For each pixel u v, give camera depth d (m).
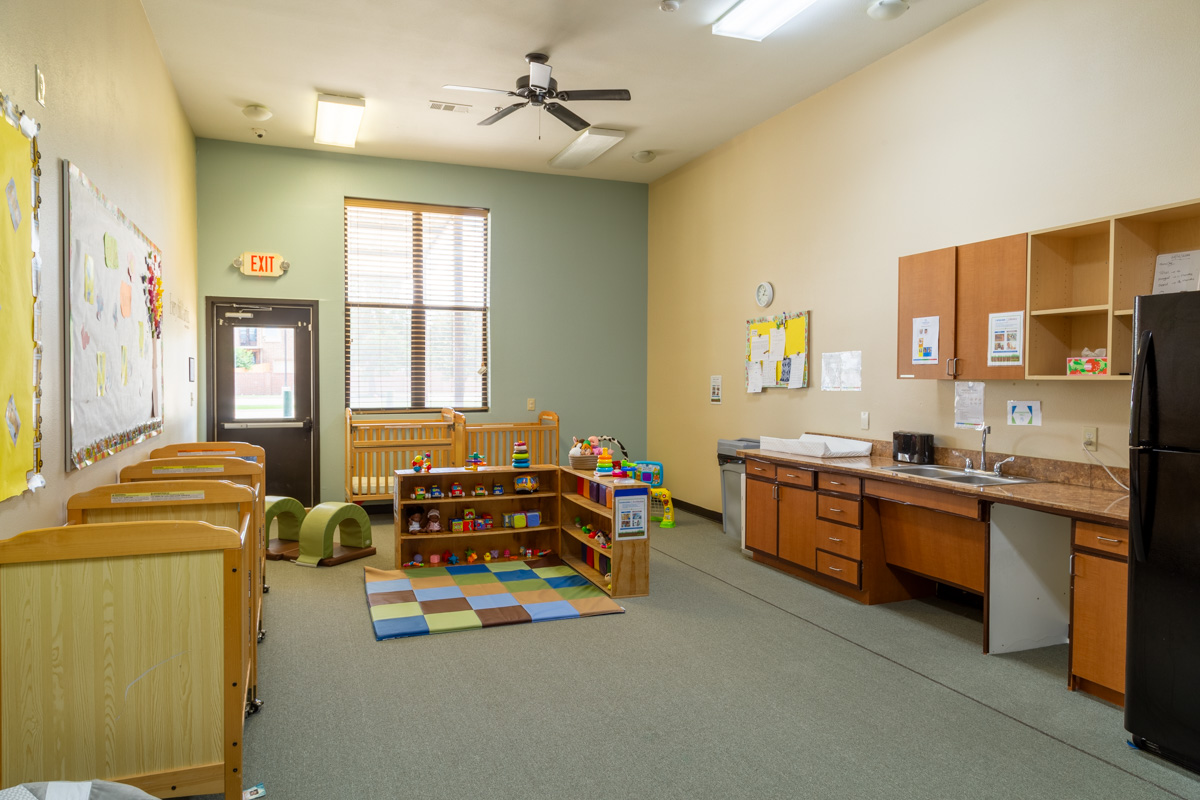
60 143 2.21
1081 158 3.32
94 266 2.51
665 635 3.50
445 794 2.13
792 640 3.44
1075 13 3.33
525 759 2.33
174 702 1.79
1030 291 3.31
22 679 1.71
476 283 6.82
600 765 2.30
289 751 2.37
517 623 3.65
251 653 2.60
